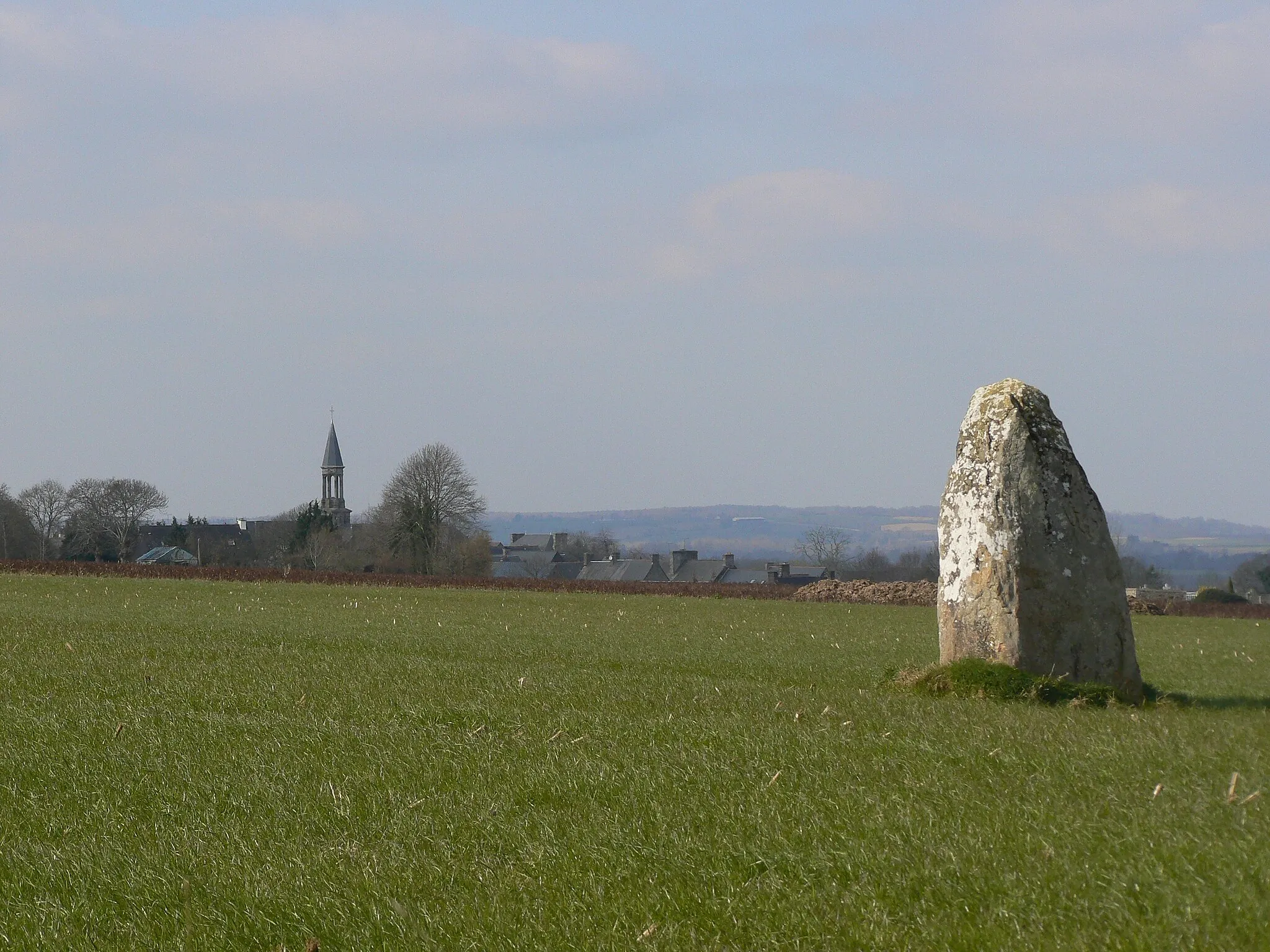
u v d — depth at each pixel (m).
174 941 6.86
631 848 8.41
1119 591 18.14
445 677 18.89
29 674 18.20
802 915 7.00
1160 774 10.64
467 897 7.46
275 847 8.59
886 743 12.47
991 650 18.11
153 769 11.12
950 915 6.98
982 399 19.02
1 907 7.45
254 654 22.36
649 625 34.28
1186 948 6.32
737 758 11.71
